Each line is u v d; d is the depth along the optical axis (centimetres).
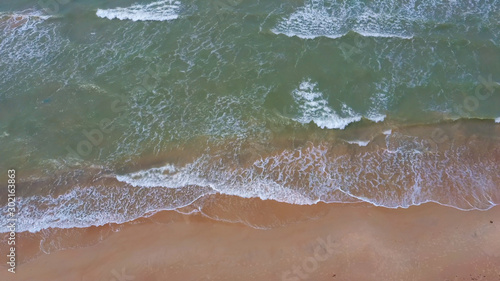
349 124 1572
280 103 1642
